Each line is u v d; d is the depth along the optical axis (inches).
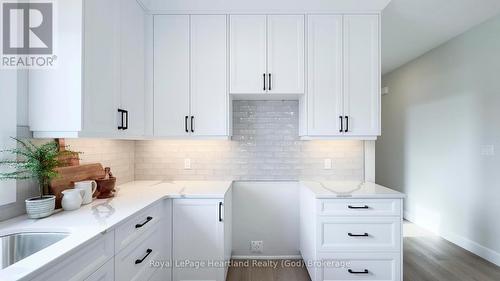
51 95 54.1
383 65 162.4
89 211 57.2
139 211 58.6
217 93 86.8
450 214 125.4
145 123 85.7
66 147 64.9
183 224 76.6
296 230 102.2
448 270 97.3
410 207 155.5
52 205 54.2
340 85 86.7
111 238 48.3
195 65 86.8
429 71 138.1
